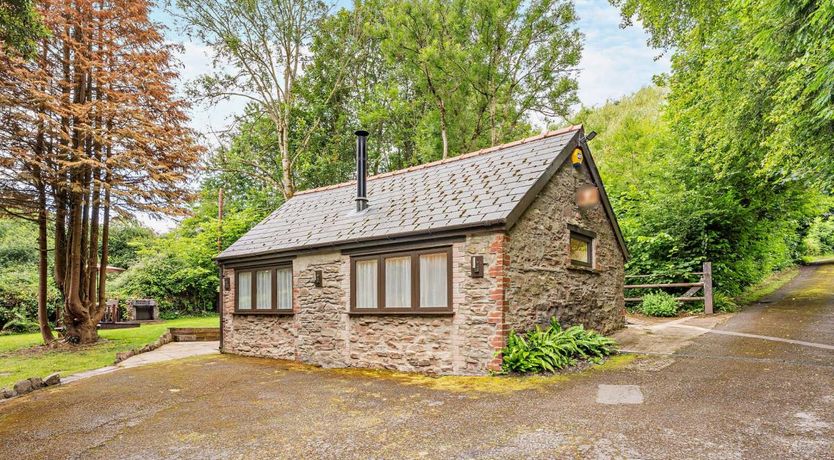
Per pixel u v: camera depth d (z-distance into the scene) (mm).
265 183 27531
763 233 15352
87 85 13922
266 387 7703
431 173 10867
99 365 10531
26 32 7672
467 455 4230
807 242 30438
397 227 8945
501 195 8273
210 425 5586
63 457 4715
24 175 11688
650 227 14852
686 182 15250
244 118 24828
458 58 19109
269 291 11484
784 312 11586
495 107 21969
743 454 3922
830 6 6980
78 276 13594
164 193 14227
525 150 9758
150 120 14039
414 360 8492
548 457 4066
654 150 18500
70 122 12688
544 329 8414
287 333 10875
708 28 12641
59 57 13008
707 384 6113
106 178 13562
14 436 5461
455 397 6344
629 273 15305
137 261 27047
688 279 14203
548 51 21203
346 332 9656
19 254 28141
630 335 10039
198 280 23969
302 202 13641
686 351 8148
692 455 3949
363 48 26172
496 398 6133
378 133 26375
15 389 7664
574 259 9734
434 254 8422
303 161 24703
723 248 14125
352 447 4598
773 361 7059
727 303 13031
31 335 17281
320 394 7004
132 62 14062
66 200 13469
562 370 7465
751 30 9469
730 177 13836
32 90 11406
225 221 24500
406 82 25641
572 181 9734
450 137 22078
